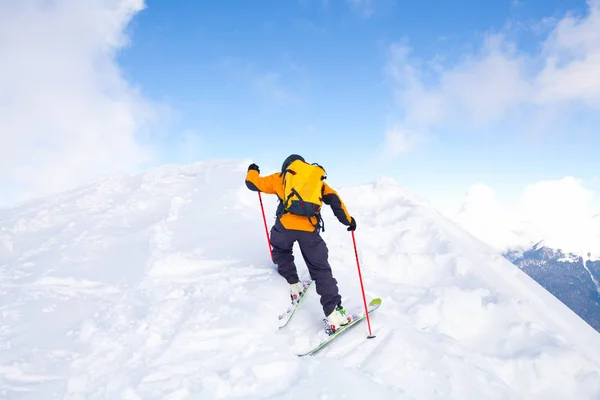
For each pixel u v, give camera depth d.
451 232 7.05
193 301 4.36
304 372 3.24
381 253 6.34
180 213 7.30
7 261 6.15
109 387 3.03
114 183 9.92
